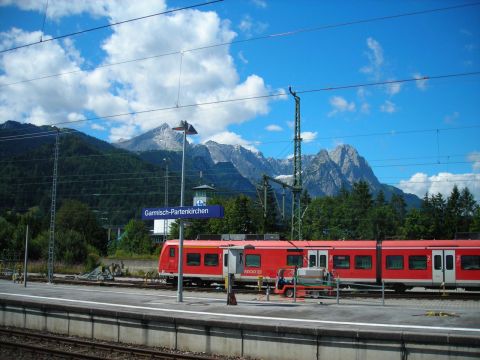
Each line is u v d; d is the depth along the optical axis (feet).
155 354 55.52
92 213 390.42
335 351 50.52
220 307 72.79
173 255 134.62
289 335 52.80
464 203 367.86
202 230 284.20
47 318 72.13
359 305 78.89
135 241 348.18
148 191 516.32
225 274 127.03
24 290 104.78
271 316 63.16
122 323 64.18
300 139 145.69
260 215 270.46
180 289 81.61
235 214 278.46
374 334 48.73
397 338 47.91
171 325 60.08
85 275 166.81
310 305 76.69
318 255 118.83
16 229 257.55
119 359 54.90
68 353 56.80
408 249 112.57
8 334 69.56
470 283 107.65
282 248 122.11
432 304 85.71
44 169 464.24
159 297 88.69
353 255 116.16
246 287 131.54
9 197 416.05
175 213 84.33
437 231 321.93
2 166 444.14
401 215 416.26
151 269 221.46
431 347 46.80
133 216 489.26
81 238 245.86
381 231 344.08
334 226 350.02
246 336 55.11
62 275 187.32
